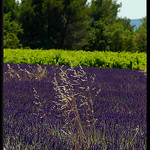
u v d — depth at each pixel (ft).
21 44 343.26
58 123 31.14
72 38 352.90
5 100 43.37
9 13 355.56
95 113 36.65
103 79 73.61
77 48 361.51
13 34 326.03
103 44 326.85
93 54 129.29
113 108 40.93
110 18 434.71
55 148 24.31
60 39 351.46
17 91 51.88
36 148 24.35
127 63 119.55
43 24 340.18
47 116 34.99
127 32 319.06
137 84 67.51
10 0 370.53
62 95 25.55
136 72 95.50
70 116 34.37
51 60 120.88
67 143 25.39
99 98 47.11
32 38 350.64
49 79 69.82
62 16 342.03
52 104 41.47
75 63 119.44
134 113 37.22
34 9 346.13
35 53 127.44
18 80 67.56
